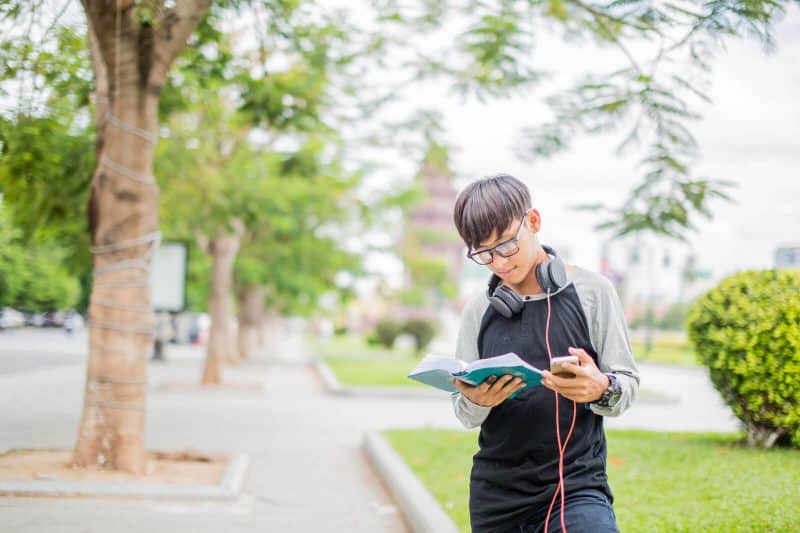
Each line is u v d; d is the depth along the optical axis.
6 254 15.18
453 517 5.95
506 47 7.87
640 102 6.35
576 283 2.92
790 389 7.37
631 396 2.76
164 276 18.42
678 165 6.43
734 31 5.38
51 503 6.29
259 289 33.28
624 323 2.89
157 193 7.61
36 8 7.35
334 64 9.30
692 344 8.09
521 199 2.83
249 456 9.39
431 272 34.00
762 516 5.16
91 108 9.00
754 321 7.46
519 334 2.92
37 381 17.70
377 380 21.28
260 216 16.50
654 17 5.73
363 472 8.77
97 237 7.39
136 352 7.37
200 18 7.40
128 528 5.70
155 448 9.49
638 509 5.68
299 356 42.19
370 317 99.62
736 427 8.56
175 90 9.85
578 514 2.73
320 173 14.31
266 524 6.17
